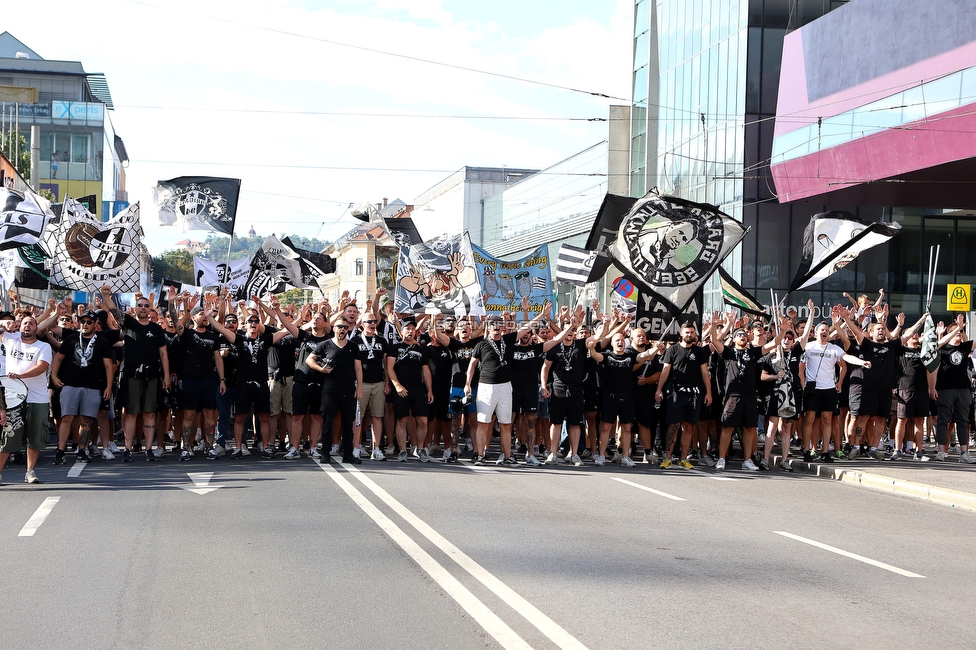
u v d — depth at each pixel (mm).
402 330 15555
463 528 9359
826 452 16359
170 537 8758
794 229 40062
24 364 12055
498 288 22203
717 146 42250
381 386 15516
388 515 9969
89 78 93500
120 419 18266
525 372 15586
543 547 8578
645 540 9102
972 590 7543
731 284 18250
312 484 12195
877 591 7387
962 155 27688
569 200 65750
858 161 32000
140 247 18125
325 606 6543
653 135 49719
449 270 20078
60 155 85125
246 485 12070
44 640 5777
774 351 15875
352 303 14828
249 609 6453
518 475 13953
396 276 20703
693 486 13375
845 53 32281
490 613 6395
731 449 17875
